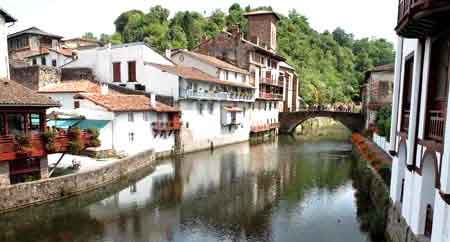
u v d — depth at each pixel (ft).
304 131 246.27
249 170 107.14
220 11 330.34
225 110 158.51
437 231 31.71
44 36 199.21
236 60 190.70
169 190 82.64
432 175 37.04
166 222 61.87
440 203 31.09
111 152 102.63
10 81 72.95
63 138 71.77
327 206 72.13
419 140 39.32
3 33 85.92
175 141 130.82
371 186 73.82
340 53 403.95
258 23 235.61
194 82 136.56
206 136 148.15
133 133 109.91
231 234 57.16
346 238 55.67
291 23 382.63
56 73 137.59
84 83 126.52
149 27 278.26
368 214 66.44
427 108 37.27
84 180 74.28
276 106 226.99
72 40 247.91
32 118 76.59
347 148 157.99
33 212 62.95
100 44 250.57
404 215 44.29
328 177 98.53
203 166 112.27
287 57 323.98
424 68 38.55
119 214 65.26
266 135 207.21
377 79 156.76
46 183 65.77
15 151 63.46
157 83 130.82
